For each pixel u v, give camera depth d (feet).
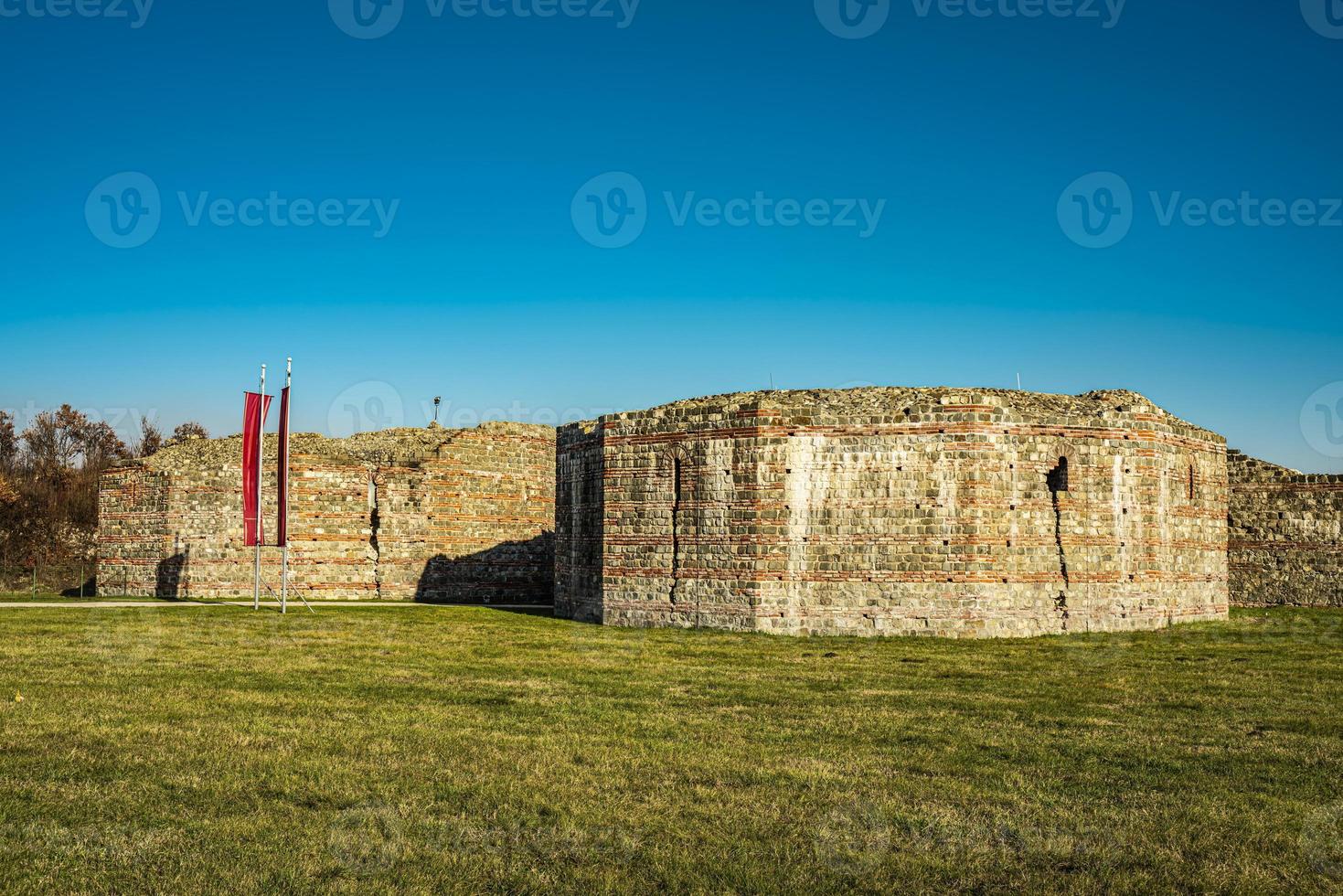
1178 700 74.79
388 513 171.12
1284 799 49.16
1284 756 57.41
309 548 167.43
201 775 51.78
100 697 71.82
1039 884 38.91
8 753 55.62
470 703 71.72
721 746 58.95
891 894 38.09
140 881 38.50
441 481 174.60
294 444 185.16
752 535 118.42
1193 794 49.96
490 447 179.52
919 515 115.75
